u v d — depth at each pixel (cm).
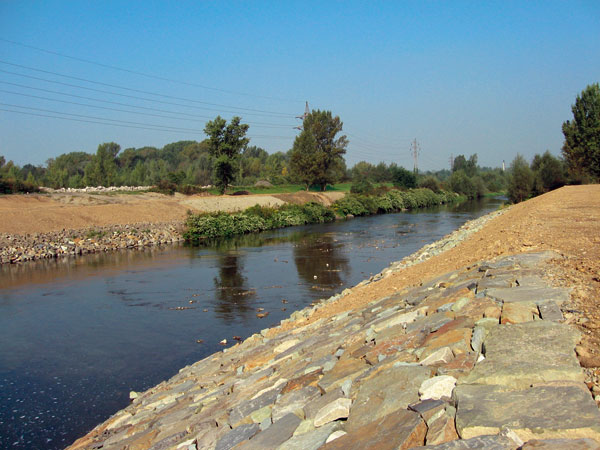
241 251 2928
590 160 5369
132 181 8256
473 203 8344
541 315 515
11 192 4578
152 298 1755
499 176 12875
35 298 1792
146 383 1029
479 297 632
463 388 388
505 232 1477
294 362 716
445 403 377
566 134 5622
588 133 5306
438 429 343
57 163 9981
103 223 3641
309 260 2480
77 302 1723
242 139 5966
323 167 7269
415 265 1549
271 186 7838
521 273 730
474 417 339
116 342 1291
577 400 334
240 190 6838
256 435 484
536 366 394
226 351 1116
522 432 313
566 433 302
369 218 5400
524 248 1009
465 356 452
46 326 1446
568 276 666
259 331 1328
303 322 1181
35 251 2800
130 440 677
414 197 7419
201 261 2564
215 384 834
